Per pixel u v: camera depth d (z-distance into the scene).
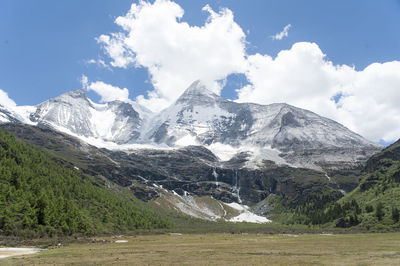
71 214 176.00
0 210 141.88
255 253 98.81
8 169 183.62
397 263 72.38
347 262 75.62
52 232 152.38
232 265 73.25
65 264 75.62
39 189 184.75
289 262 77.12
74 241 142.62
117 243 142.25
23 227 143.88
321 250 105.38
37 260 82.38
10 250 106.06
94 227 196.00
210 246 125.69
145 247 120.75
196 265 73.75
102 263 77.50
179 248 117.00
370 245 120.94
